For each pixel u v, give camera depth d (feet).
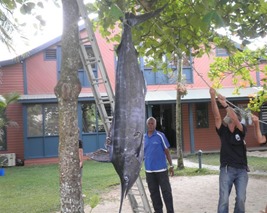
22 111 62.08
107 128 15.49
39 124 62.54
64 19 13.61
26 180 41.98
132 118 9.64
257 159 53.11
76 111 13.42
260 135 17.72
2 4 19.25
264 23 17.81
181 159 44.73
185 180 37.76
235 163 17.24
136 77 10.07
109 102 15.08
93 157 9.61
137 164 9.42
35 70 63.87
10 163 59.67
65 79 13.32
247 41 18.45
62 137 13.21
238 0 16.66
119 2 13.87
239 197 17.12
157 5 17.92
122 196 9.14
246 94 66.03
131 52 10.25
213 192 31.04
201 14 14.79
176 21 19.12
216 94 16.03
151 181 20.99
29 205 28.27
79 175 13.25
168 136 74.74
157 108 75.77
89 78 15.53
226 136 17.52
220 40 20.13
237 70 34.91
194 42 20.80
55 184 38.32
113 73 64.49
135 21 10.61
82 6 14.08
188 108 68.80
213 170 43.24
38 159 61.77
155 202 21.02
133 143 9.46
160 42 21.56
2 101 53.21
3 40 36.63
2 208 27.58
